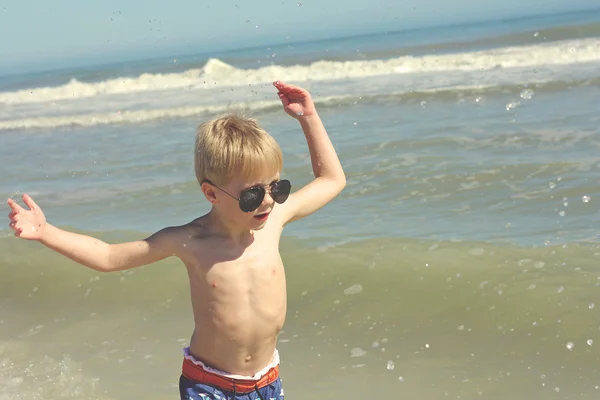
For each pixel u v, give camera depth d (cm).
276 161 269
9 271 575
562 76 1311
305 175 749
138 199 740
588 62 1525
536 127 863
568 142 769
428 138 873
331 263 510
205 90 1864
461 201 615
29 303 530
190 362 290
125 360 435
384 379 383
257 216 270
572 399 347
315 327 447
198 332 289
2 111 1853
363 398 368
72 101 1969
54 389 407
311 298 477
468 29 3312
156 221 650
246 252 283
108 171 901
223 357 284
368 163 780
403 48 2536
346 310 457
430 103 1159
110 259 273
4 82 2872
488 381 369
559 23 3144
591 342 388
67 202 762
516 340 402
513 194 616
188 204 702
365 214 609
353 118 1095
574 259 471
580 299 424
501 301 437
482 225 550
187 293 512
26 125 1452
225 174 264
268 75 1942
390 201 639
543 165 690
